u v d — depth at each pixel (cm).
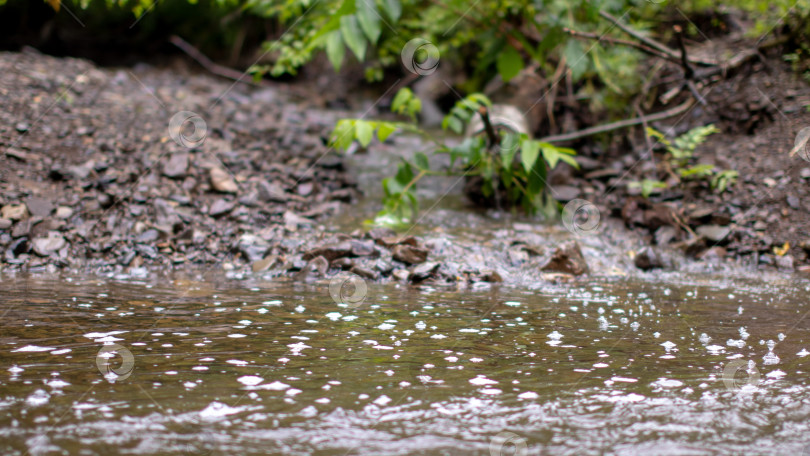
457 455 224
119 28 1542
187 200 707
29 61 1017
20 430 236
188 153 797
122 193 702
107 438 231
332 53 562
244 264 619
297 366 320
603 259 655
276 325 402
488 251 648
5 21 1452
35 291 483
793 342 379
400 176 707
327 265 590
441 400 277
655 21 927
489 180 745
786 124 788
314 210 746
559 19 656
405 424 251
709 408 272
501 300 497
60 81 957
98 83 1001
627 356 347
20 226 617
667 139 861
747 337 390
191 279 553
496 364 330
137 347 346
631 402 279
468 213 766
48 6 1460
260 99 1233
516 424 254
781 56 833
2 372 299
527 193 714
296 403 271
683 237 707
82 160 749
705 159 812
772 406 276
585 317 442
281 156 861
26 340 353
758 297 516
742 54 771
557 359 340
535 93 1027
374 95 1434
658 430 249
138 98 977
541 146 659
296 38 873
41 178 702
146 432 238
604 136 918
